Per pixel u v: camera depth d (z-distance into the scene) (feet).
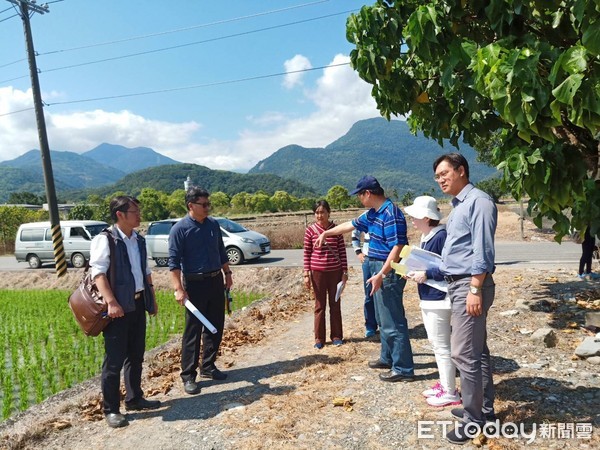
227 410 13.88
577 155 14.58
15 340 27.17
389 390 14.20
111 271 13.57
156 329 29.22
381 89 18.75
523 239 64.23
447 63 15.16
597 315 17.88
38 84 57.82
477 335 10.69
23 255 68.74
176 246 15.71
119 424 13.52
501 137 18.08
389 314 14.82
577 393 12.71
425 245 13.08
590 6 10.36
